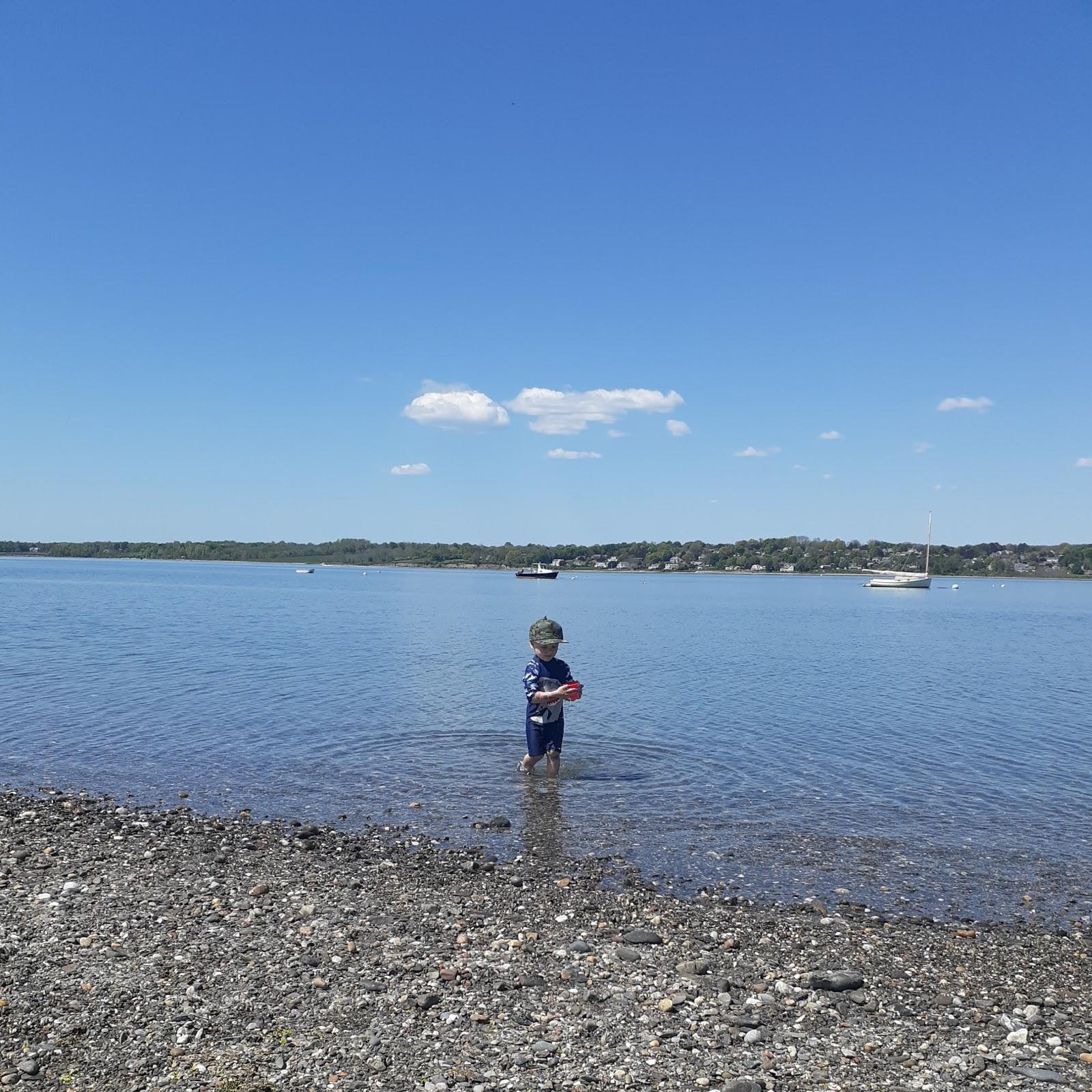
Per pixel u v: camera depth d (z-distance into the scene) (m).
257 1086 5.66
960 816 13.48
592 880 10.30
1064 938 8.89
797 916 9.37
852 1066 6.20
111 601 83.12
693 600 117.75
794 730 20.55
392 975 7.45
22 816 12.83
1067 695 27.58
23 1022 6.45
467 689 26.19
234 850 11.28
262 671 30.42
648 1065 6.11
